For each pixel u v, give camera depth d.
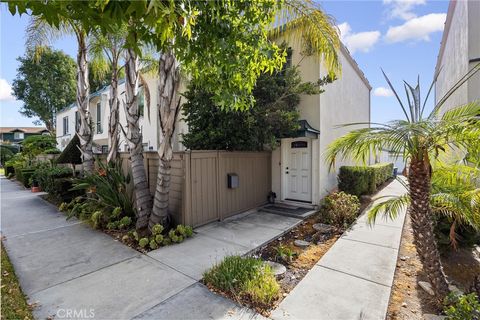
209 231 5.10
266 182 7.67
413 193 2.67
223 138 6.11
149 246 4.27
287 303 2.67
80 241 4.58
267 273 3.02
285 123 5.97
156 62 7.60
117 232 5.00
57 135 21.59
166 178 4.75
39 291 2.91
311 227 5.51
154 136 11.57
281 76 6.37
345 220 5.55
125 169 6.48
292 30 5.05
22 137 36.47
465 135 2.33
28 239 4.68
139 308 2.59
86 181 5.96
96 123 15.84
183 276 3.26
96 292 2.89
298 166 7.56
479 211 2.72
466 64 4.62
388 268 3.45
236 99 3.27
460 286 3.07
